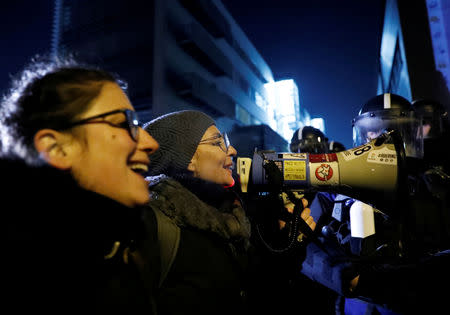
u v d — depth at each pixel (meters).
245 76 26.66
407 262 1.13
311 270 1.38
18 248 0.41
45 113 0.51
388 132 1.17
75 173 0.52
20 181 0.46
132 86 15.41
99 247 0.50
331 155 1.19
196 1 17.81
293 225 1.16
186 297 0.68
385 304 1.16
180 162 0.99
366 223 1.22
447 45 8.52
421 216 1.22
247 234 0.97
